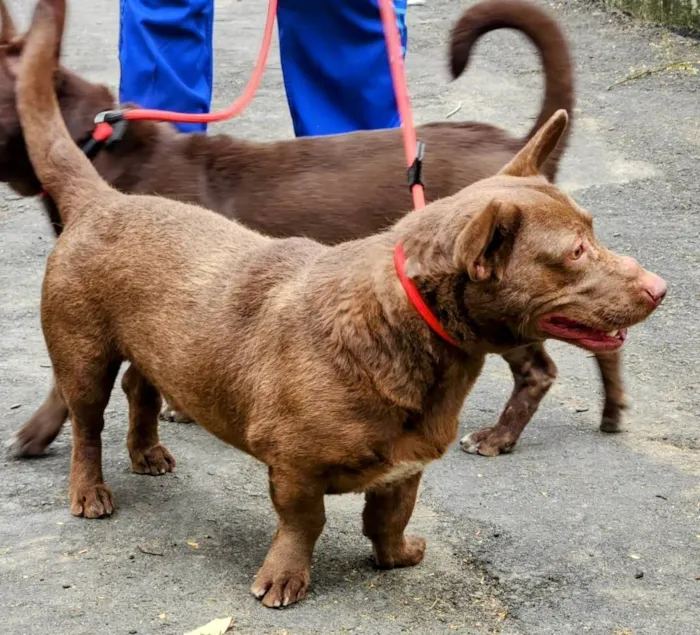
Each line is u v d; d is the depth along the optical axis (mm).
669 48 4801
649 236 3117
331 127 2748
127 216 2039
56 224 2367
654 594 1921
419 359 1789
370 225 2320
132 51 2584
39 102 2117
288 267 1911
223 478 2209
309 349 1821
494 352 1824
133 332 2000
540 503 2137
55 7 2123
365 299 1797
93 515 2080
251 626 1840
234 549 2016
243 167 2320
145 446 2209
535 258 1749
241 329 1899
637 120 4012
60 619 1846
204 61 2660
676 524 2076
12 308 2869
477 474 2227
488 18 2322
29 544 2014
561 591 1928
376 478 1849
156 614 1859
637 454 2283
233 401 1908
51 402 2242
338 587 1935
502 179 1833
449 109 4199
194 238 1997
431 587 1939
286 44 2721
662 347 2652
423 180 2305
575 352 2668
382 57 2703
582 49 4875
